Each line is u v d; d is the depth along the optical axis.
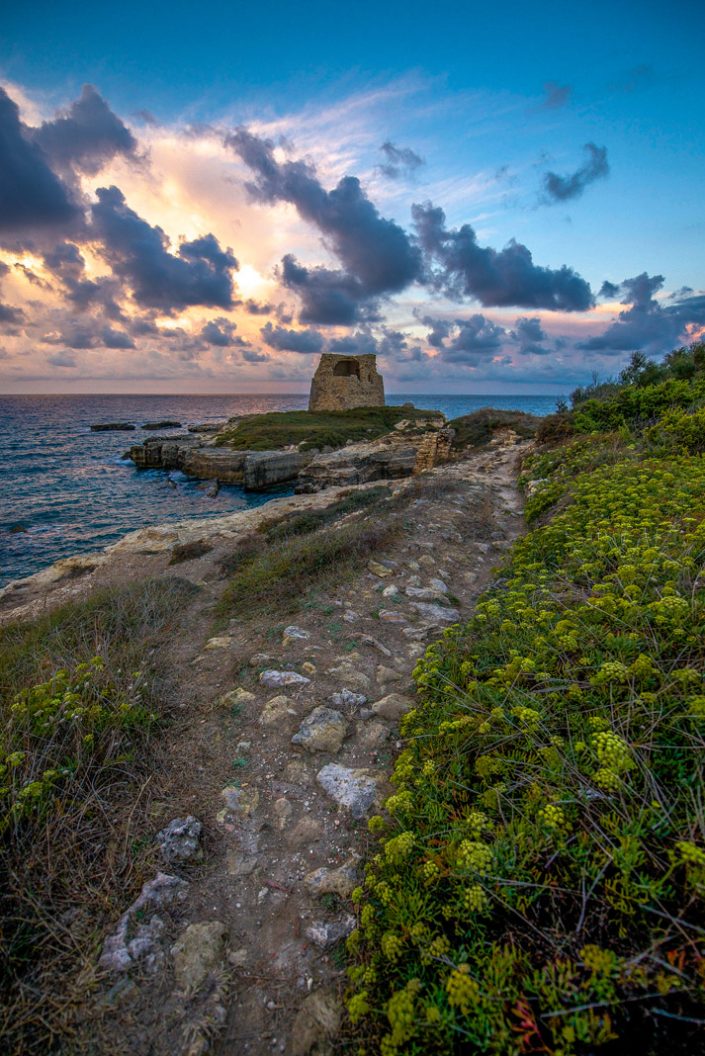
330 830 3.12
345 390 67.75
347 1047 1.95
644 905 1.77
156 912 2.52
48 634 7.40
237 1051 2.00
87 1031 2.00
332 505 16.94
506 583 6.23
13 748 3.39
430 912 2.13
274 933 2.51
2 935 2.25
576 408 19.09
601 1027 1.52
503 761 2.71
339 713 4.29
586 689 3.05
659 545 4.78
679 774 2.26
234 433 51.34
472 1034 1.57
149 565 13.91
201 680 5.19
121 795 3.27
